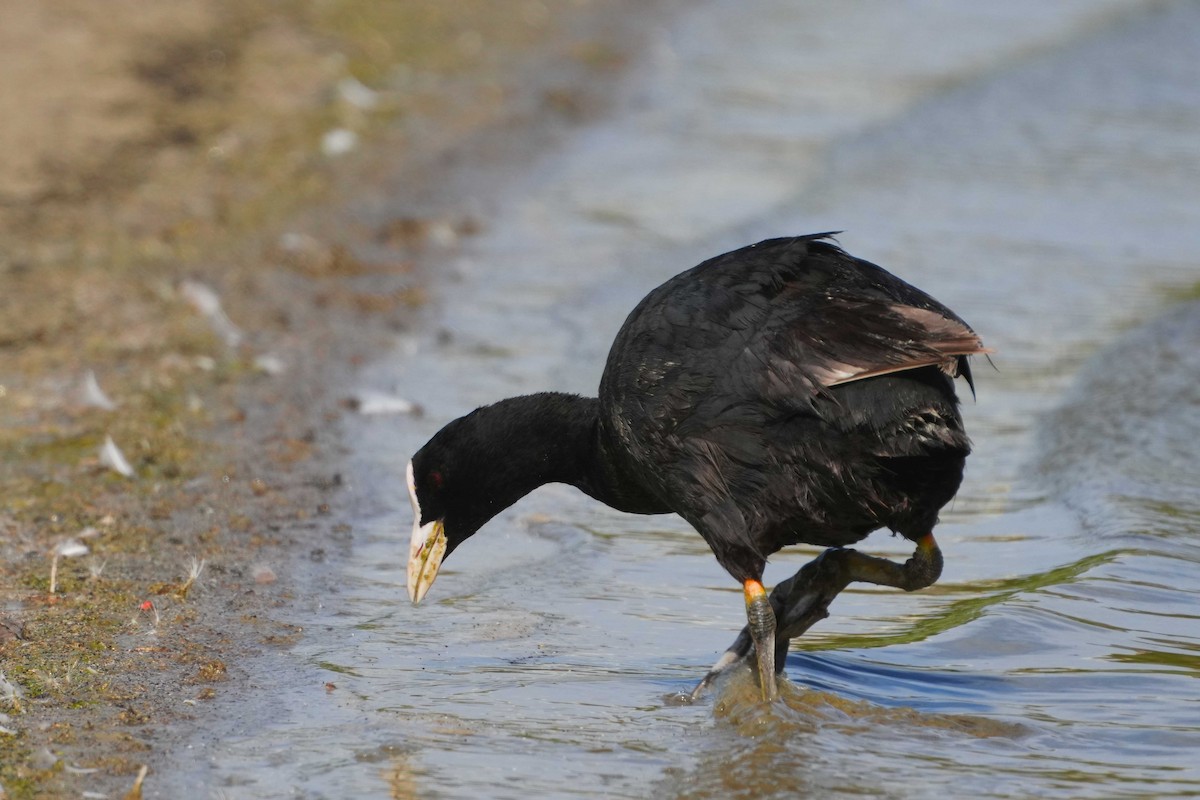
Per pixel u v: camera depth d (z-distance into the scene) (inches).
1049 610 398.6
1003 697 354.6
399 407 546.9
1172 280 674.2
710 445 338.3
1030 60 1088.2
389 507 473.4
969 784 311.3
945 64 1079.0
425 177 824.9
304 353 597.9
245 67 964.6
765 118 952.9
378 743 324.8
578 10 1228.5
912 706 350.0
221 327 613.6
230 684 353.1
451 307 653.9
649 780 313.1
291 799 299.9
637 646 387.2
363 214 765.9
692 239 737.0
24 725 326.3
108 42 962.7
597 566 440.8
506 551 453.1
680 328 344.2
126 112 864.3
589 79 1038.4
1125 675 364.8
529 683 360.8
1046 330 617.9
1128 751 326.3
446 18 1147.9
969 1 1268.5
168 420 527.5
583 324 632.4
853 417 321.7
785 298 340.8
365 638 385.7
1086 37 1150.3
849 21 1205.7
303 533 450.9
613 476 379.2
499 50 1091.9
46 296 633.6
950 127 931.3
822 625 402.9
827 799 305.4
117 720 330.6
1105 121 944.3
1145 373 568.1
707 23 1201.4
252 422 532.1
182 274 669.3
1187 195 802.2
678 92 1011.3
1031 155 874.1
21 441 504.4
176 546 434.9
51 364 569.9
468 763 318.0
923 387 322.0
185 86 920.3
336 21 1091.9
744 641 363.6
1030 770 317.1
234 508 464.1
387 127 899.4
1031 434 524.1
